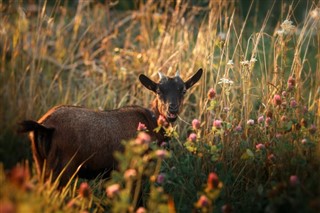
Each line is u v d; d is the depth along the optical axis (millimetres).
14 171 9281
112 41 22969
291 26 14617
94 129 13344
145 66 19703
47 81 19891
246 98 15172
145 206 14016
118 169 13680
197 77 15930
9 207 8242
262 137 13719
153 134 14539
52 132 12961
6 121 17391
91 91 19094
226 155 13867
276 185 11414
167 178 12391
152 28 22312
